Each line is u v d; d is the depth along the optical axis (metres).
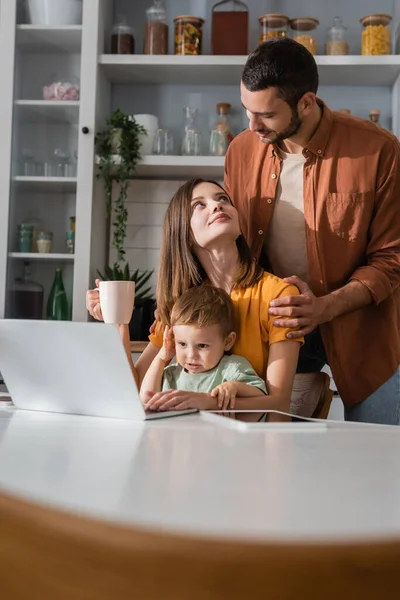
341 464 0.62
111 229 3.46
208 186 1.56
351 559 0.28
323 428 0.95
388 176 1.78
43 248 3.24
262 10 3.48
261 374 1.47
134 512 0.41
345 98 3.44
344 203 1.78
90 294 1.56
